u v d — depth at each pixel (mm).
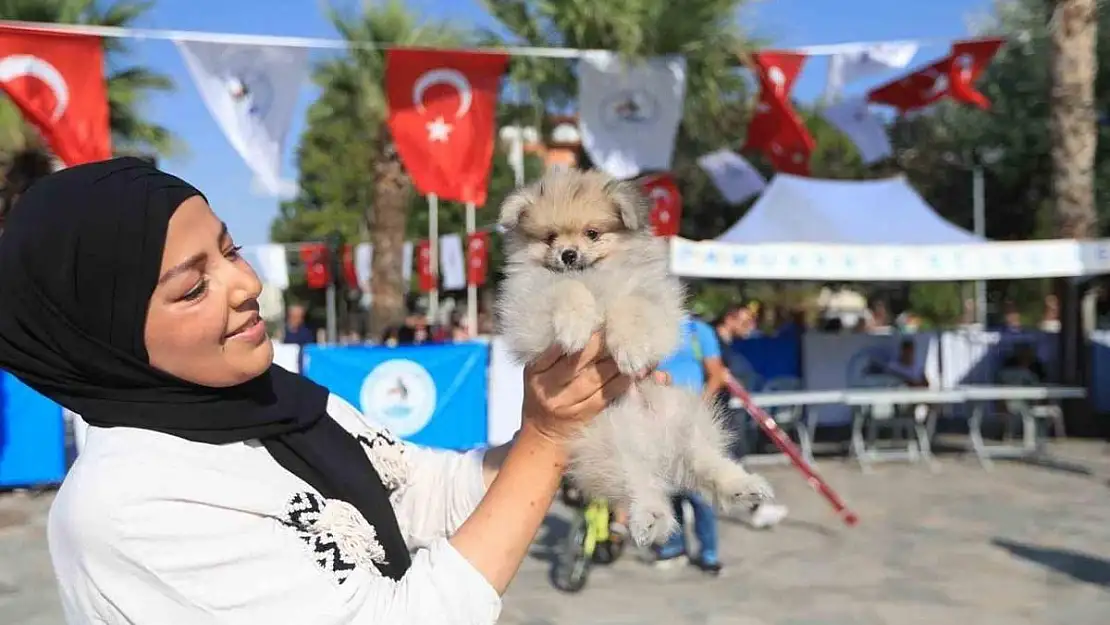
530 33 12102
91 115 6527
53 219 1670
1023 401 13078
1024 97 21734
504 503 1844
